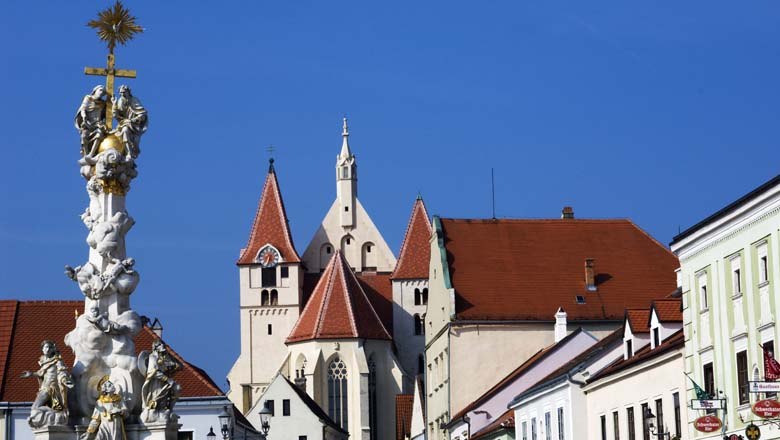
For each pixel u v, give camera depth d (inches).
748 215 2554.1
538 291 5039.4
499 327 4950.8
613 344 3390.7
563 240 5226.4
